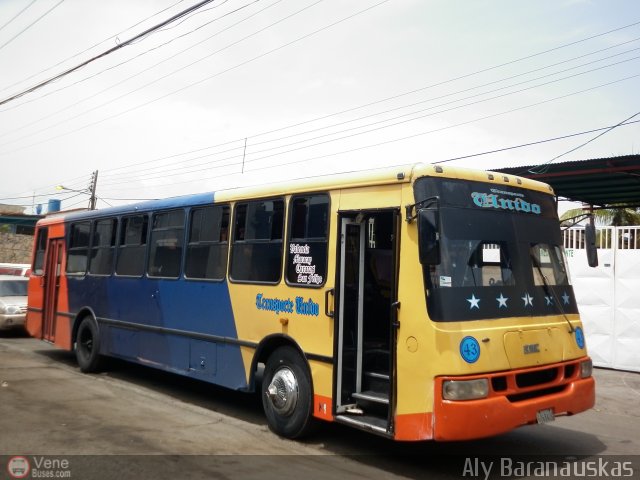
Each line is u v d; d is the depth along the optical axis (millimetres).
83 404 7848
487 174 6000
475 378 5133
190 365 8016
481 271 5609
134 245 9492
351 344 6160
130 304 9359
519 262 5961
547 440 6855
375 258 6586
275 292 6809
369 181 5922
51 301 11672
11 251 36219
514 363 5461
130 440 6238
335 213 6238
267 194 7141
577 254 11828
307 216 6586
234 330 7332
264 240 7090
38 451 5770
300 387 6418
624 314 11250
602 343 11469
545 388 5715
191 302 8086
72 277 11031
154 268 8945
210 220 8031
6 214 37031
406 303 5398
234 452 5996
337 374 5992
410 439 5223
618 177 13008
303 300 6453
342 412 6000
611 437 7074
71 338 10828
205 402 8391
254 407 8164
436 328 5180
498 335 5418
